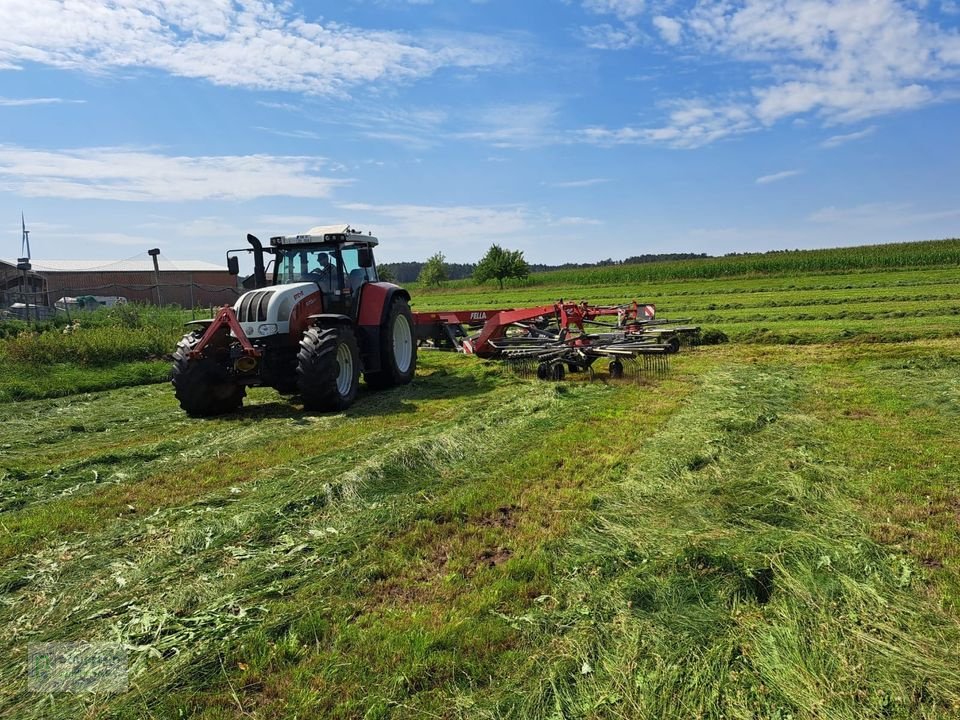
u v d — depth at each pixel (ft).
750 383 31.14
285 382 30.66
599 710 8.73
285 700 9.26
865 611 10.66
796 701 8.71
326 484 17.66
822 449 19.62
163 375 42.63
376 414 28.37
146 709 9.13
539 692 9.09
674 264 217.56
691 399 28.22
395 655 10.14
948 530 13.70
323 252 33.19
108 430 27.63
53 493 18.81
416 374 40.70
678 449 20.16
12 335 51.16
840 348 42.47
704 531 13.83
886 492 15.98
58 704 9.36
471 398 31.17
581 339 35.86
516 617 11.12
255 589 12.42
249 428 26.43
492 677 9.60
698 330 45.96
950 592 11.21
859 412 24.56
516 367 38.78
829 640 9.92
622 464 19.38
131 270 134.21
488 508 16.07
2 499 18.22
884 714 8.44
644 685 9.12
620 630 10.44
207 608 11.76
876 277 117.08
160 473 20.42
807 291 95.14
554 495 16.96
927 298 71.15
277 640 10.69
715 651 9.75
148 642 10.75
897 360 35.83
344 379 30.50
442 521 15.61
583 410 26.73
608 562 12.78
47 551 14.51
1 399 34.60
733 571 11.93
